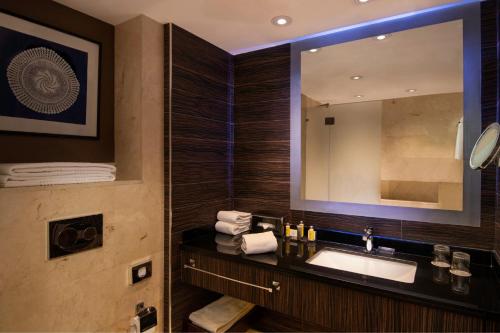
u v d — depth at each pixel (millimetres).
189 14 1487
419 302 1040
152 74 1543
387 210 1580
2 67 1181
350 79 1674
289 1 1357
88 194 1269
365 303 1144
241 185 2053
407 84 1528
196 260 1602
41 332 1121
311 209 1800
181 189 1671
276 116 1906
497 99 1327
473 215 1383
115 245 1383
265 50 1939
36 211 1100
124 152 1562
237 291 1461
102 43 1541
